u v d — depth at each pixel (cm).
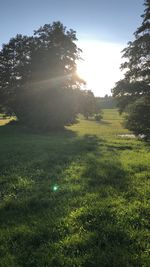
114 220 851
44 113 4331
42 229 794
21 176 1370
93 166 1594
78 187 1188
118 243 721
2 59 5066
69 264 640
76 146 2453
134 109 3212
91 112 4712
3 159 1798
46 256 670
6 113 5531
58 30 4684
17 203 1000
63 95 4381
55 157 1864
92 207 942
